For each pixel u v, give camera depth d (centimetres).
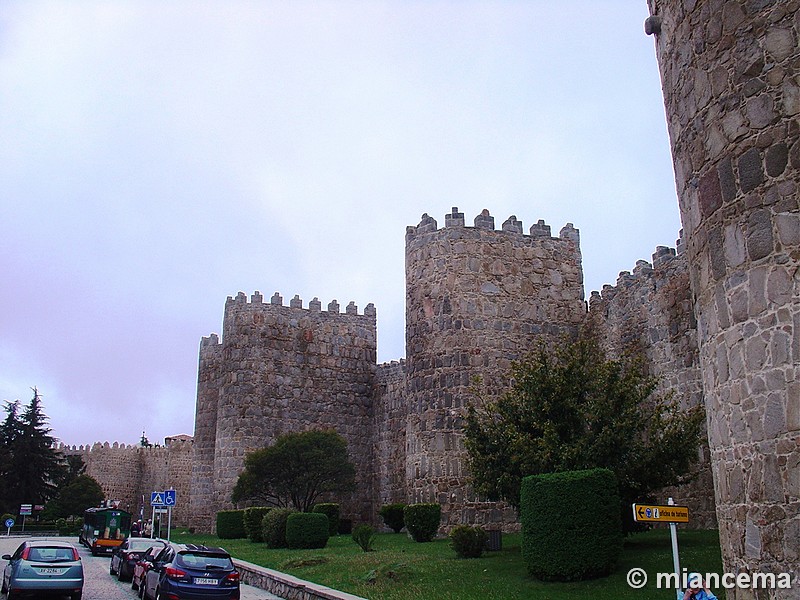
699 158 1220
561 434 2045
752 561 1043
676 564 1128
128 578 2464
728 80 1162
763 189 1084
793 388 1002
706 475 2481
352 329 4862
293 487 3944
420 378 3102
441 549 2423
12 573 1839
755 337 1067
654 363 2806
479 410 2928
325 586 1866
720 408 1142
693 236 1245
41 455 7325
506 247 3222
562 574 1669
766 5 1119
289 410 4516
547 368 2156
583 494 1711
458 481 2883
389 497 4400
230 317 4575
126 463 8038
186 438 8150
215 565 1720
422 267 3222
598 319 3152
